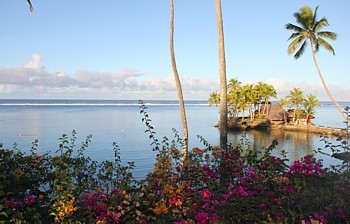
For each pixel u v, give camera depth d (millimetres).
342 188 4074
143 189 4168
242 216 3738
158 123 55375
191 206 3916
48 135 33625
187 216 3785
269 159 4879
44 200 4340
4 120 56375
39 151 22766
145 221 3717
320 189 4082
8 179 4383
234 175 4816
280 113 59781
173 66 8242
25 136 32656
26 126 44812
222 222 3553
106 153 22156
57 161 4379
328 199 3908
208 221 3564
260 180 4293
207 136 37594
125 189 4176
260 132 47500
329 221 3828
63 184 3826
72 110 107062
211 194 4156
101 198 3984
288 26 29594
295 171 4387
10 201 3830
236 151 5301
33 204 4125
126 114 83688
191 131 44750
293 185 4160
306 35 29125
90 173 5148
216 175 4707
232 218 3779
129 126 47375
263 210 3871
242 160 5160
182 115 8016
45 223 3992
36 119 59719
